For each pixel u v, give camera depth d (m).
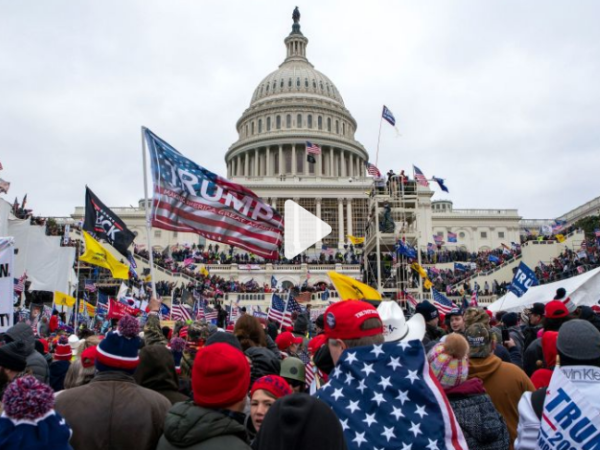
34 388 3.69
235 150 127.31
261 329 8.66
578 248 62.78
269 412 3.54
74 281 31.53
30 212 48.44
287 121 127.81
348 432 4.21
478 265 72.69
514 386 6.43
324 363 6.39
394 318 5.61
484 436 5.50
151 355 6.34
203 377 4.41
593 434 4.41
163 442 4.36
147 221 12.37
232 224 14.06
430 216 103.50
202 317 27.23
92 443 4.98
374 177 48.53
